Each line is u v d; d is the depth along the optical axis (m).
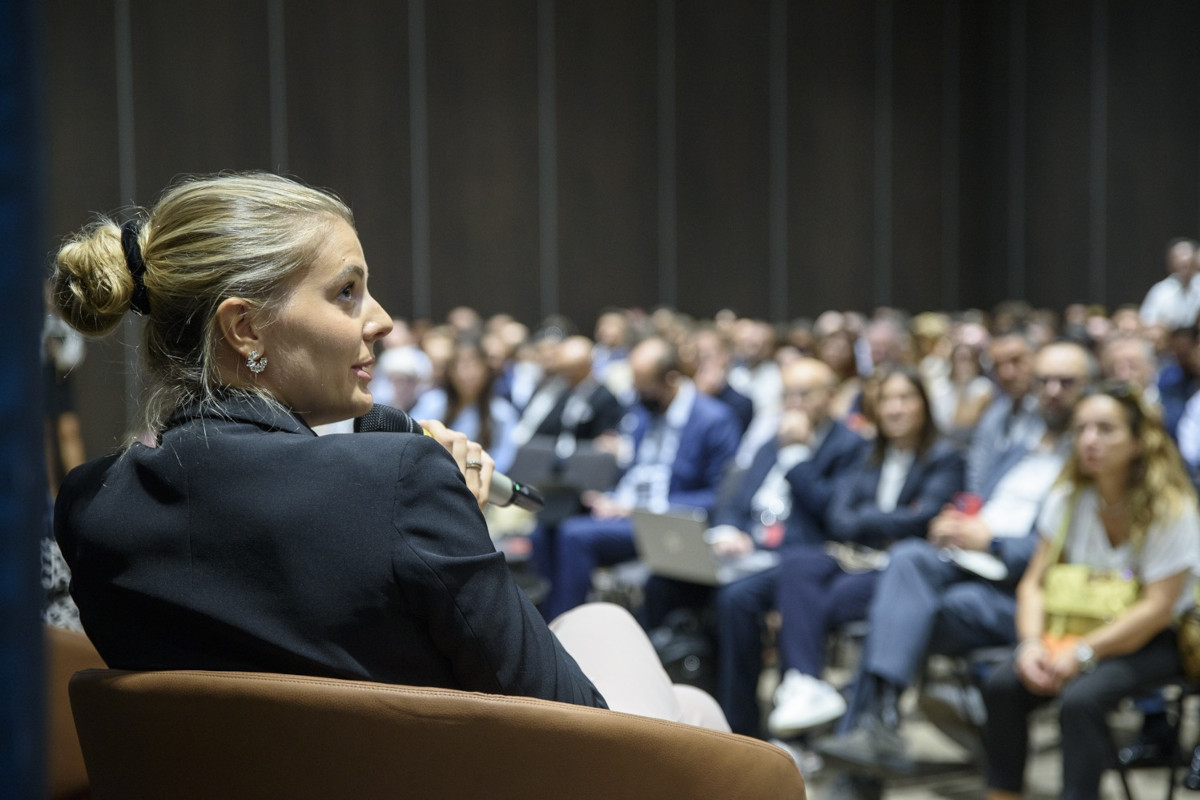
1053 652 2.76
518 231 10.61
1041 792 3.22
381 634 1.00
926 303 12.30
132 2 9.13
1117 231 11.16
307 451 1.01
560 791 1.00
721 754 1.07
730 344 8.67
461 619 0.99
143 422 1.08
